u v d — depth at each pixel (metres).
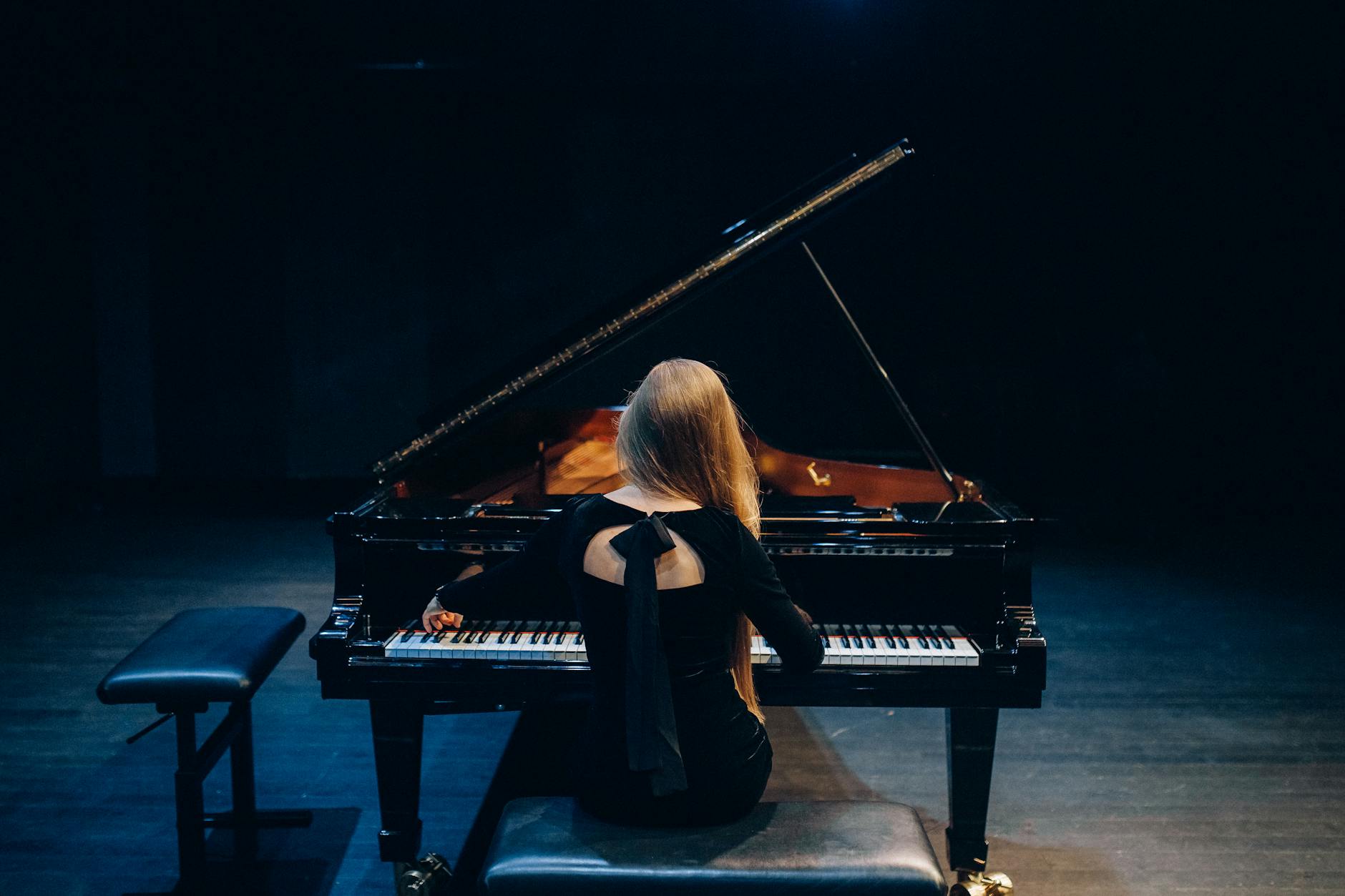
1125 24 7.21
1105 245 7.63
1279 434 7.76
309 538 6.52
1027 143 7.52
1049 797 3.18
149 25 7.27
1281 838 2.93
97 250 7.68
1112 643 4.66
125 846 2.86
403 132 7.67
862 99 7.53
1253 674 4.27
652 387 1.93
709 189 7.70
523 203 7.75
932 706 2.37
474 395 2.92
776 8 7.23
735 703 1.94
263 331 7.85
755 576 1.88
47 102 7.21
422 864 2.51
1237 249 7.56
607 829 1.90
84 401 7.75
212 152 7.62
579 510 1.93
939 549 2.42
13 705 3.86
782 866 1.80
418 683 2.37
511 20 7.25
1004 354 7.82
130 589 5.42
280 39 7.28
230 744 2.75
